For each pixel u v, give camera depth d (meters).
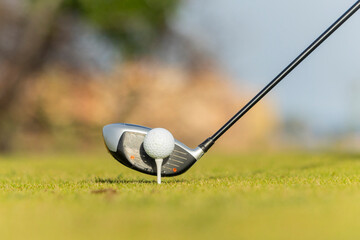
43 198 2.77
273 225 1.81
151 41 15.18
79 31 14.88
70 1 13.71
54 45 14.82
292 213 2.07
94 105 16.31
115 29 14.45
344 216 1.99
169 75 17.00
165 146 3.55
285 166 6.95
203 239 1.60
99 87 16.31
